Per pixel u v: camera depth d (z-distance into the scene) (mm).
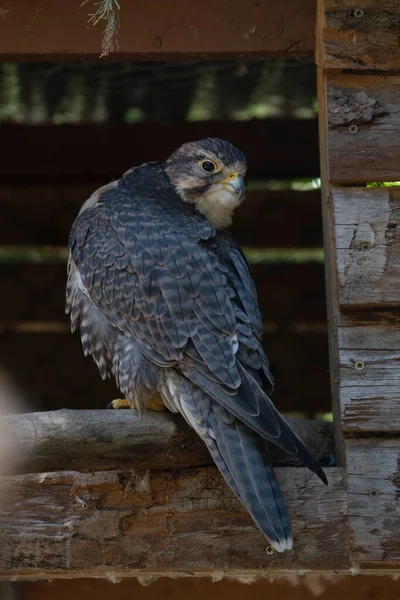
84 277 7703
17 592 8312
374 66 7648
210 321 7098
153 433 7109
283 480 7270
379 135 7629
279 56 8258
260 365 7039
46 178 11703
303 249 12570
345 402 7320
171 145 11508
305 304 12703
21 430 6883
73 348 12867
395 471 7270
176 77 10078
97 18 8180
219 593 8352
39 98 10742
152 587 8391
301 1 8172
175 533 7219
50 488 7266
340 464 7457
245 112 11211
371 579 8297
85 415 7059
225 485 7266
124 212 7816
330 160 7602
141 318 7305
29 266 12742
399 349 7383
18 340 12875
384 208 7527
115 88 10398
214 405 6820
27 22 8203
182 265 7375
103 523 7215
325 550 7191
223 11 8195
